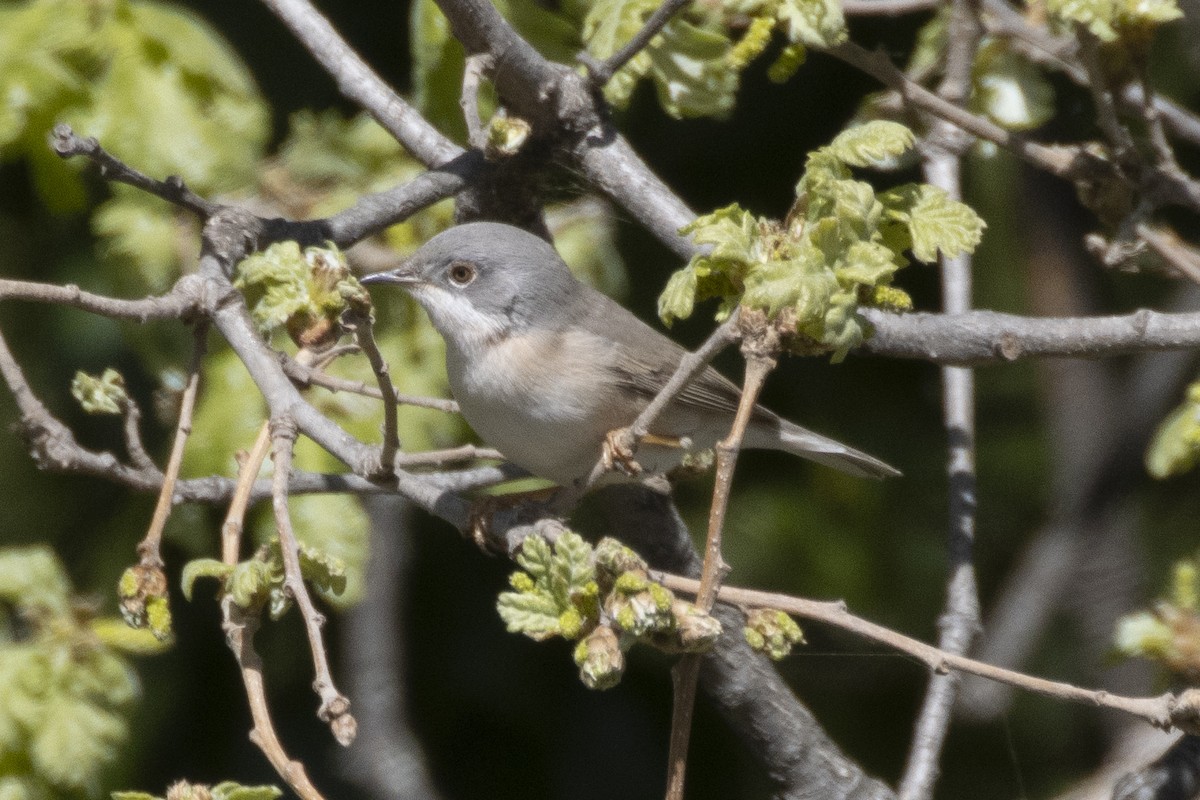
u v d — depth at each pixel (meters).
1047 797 12.77
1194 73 12.03
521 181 9.23
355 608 11.73
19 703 8.97
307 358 6.91
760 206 13.26
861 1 9.31
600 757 13.63
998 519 13.99
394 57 13.36
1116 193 8.20
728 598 5.55
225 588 5.64
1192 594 7.73
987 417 14.31
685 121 13.24
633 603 5.04
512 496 8.39
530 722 13.55
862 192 5.37
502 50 8.32
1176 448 7.84
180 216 10.46
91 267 12.99
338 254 6.95
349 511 10.29
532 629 5.23
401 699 11.72
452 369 8.61
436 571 13.48
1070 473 12.53
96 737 9.06
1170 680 7.86
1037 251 12.83
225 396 10.28
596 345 8.52
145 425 13.10
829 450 9.59
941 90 8.83
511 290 8.48
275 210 10.52
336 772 12.91
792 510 13.10
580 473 8.61
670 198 8.60
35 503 12.84
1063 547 12.27
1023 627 12.11
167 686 12.80
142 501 12.60
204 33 10.80
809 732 8.88
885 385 13.66
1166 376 12.55
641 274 12.91
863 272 5.29
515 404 8.38
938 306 13.53
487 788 13.45
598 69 8.30
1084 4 7.59
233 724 13.18
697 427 9.12
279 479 5.73
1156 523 13.39
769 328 5.25
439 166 8.72
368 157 10.85
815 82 13.22
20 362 12.88
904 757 13.23
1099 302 13.16
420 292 8.64
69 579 12.59
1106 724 11.37
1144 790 7.67
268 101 13.00
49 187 10.54
